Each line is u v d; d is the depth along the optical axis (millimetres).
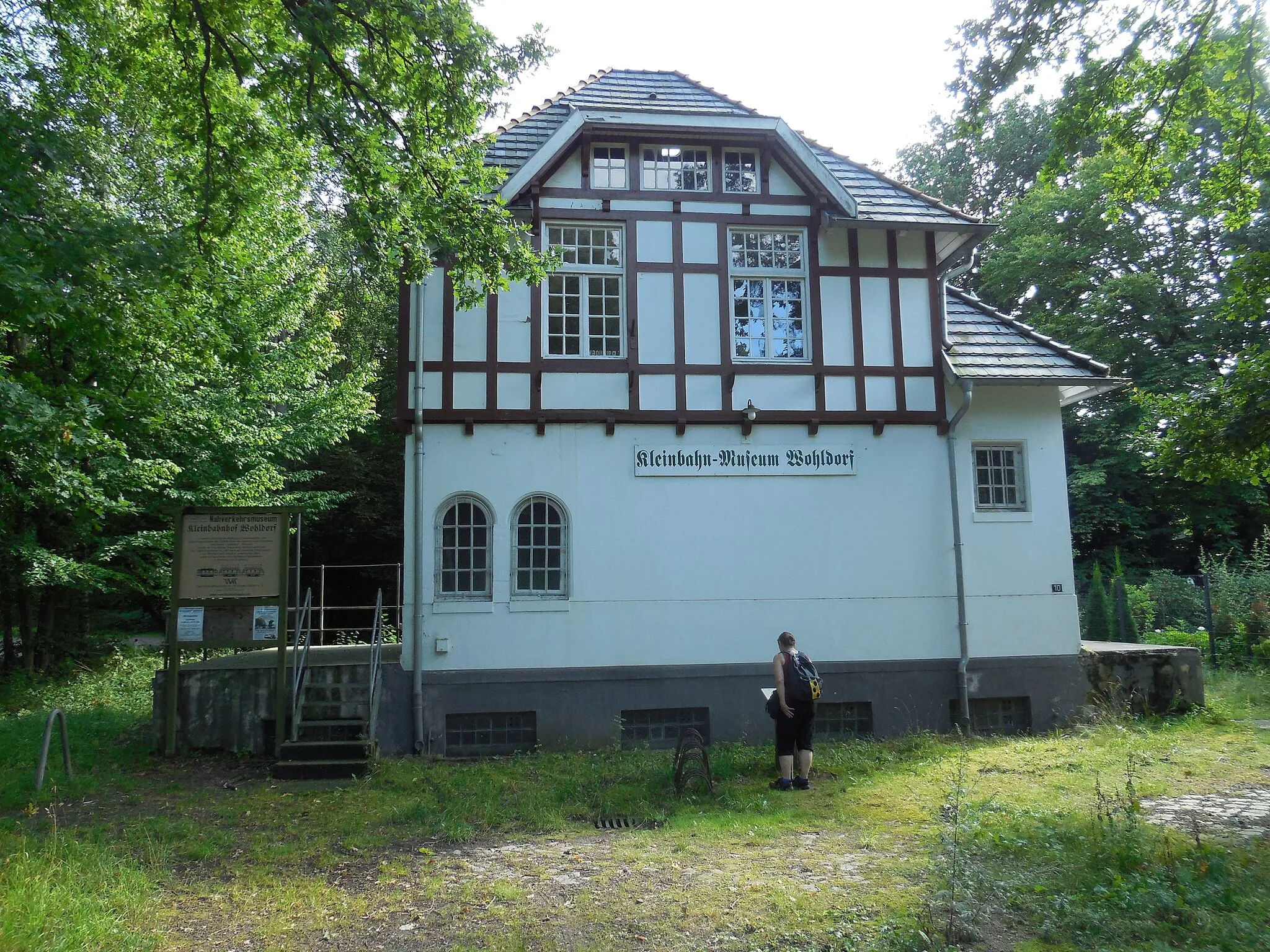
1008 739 12141
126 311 11086
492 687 11906
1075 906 5672
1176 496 28391
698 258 12914
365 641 27328
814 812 8703
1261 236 25062
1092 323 28453
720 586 12508
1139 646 14422
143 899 6320
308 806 9227
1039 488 13336
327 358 20469
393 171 10516
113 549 16938
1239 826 7691
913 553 12945
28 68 12125
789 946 5375
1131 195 11516
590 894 6406
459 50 10297
